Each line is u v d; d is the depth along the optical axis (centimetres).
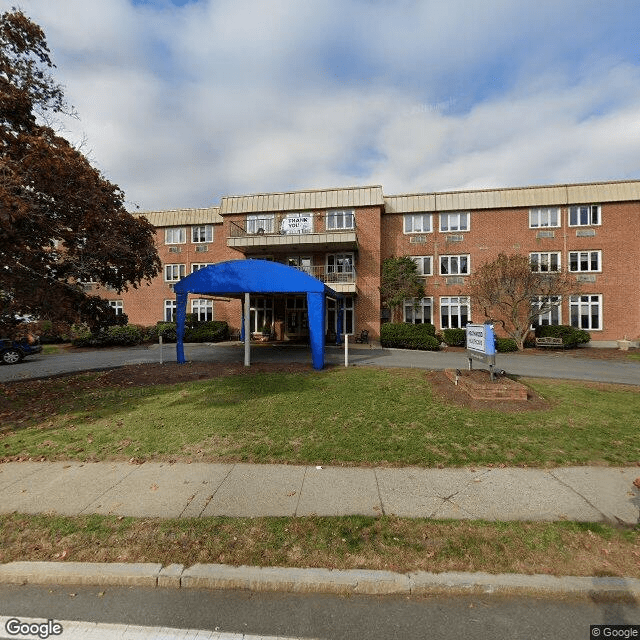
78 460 496
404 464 469
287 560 291
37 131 859
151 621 248
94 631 242
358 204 2195
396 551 300
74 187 869
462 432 575
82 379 1049
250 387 887
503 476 436
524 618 246
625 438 548
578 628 238
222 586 276
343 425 611
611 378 1037
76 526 341
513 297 1875
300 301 2373
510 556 293
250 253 2317
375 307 2178
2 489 417
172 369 1187
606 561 287
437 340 1928
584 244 2119
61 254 945
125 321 1118
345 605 259
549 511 360
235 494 397
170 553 302
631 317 2053
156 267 1233
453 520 344
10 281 768
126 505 378
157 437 568
